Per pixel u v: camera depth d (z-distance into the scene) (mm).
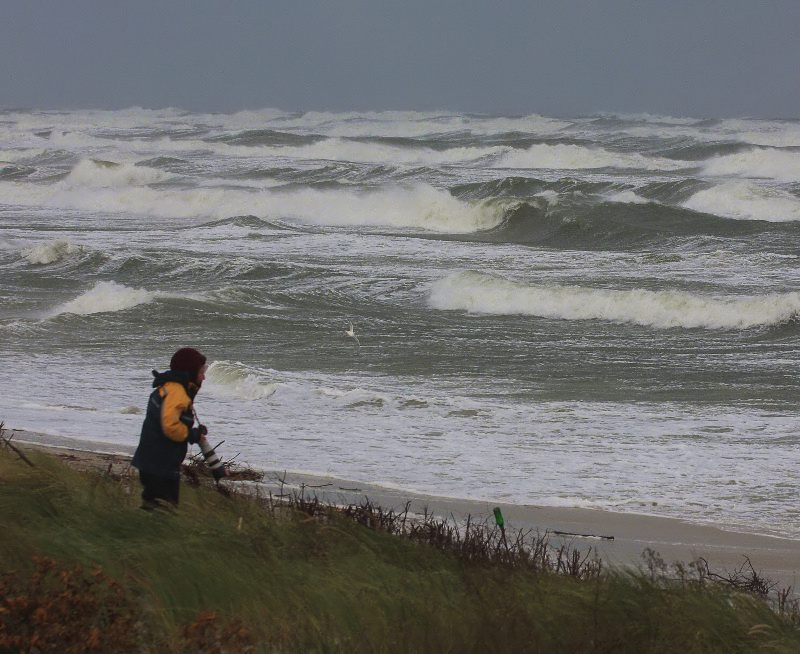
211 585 19688
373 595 20391
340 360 73438
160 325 85375
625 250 140375
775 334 84625
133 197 188875
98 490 28938
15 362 71938
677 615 20891
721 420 55906
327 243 141250
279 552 24188
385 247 137750
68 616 16000
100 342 79500
